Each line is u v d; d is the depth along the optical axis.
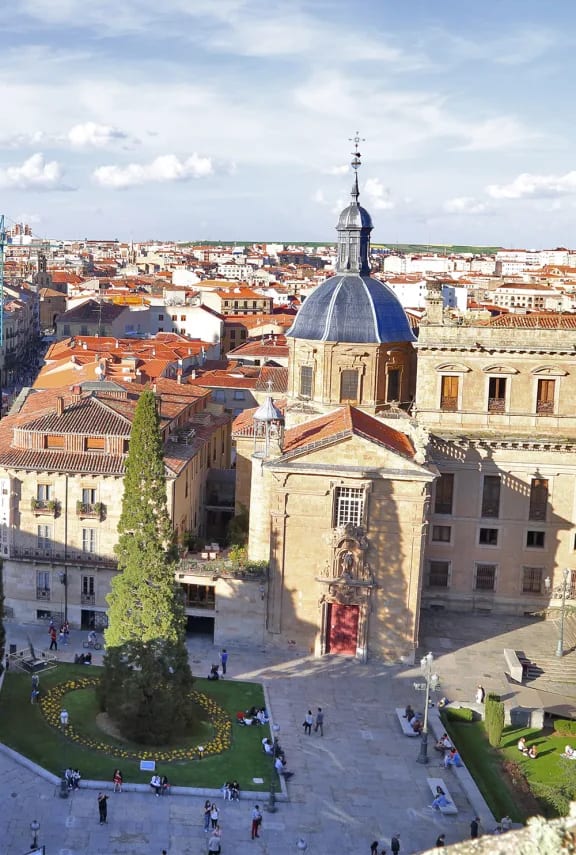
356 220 95.69
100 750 63.59
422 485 77.00
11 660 76.88
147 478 66.38
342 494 78.12
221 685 74.75
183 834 55.31
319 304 94.62
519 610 90.00
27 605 85.19
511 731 71.00
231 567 81.19
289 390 98.12
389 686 75.94
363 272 96.88
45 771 60.09
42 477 83.69
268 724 69.31
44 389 119.94
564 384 87.31
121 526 67.19
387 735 68.69
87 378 121.50
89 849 53.25
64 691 72.06
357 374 93.06
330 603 79.69
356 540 78.00
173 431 95.25
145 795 58.88
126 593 66.19
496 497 88.69
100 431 84.31
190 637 83.62
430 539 89.88
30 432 84.88
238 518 93.00
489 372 87.88
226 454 112.94
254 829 55.53
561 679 78.25
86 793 58.53
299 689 74.81
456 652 81.81
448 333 87.69
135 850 53.50
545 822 24.30
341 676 77.25
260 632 81.62
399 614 79.19
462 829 57.72
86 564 83.50
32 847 52.34
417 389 89.25
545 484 88.06
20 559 84.12
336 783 62.09
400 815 58.97
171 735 66.12
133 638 65.81
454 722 71.62
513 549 89.25
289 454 77.62
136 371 132.38
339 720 70.44
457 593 90.25
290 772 62.69
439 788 60.69
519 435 87.50
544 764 65.94
